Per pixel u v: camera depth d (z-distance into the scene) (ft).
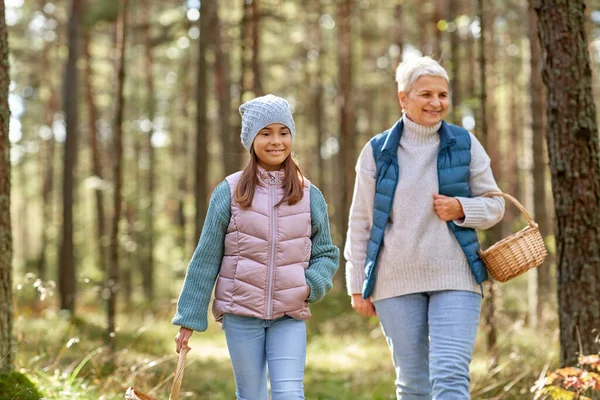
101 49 80.94
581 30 15.06
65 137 54.54
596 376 12.40
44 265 92.22
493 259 12.14
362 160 12.85
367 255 12.64
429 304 12.27
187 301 11.31
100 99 86.33
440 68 12.44
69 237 53.83
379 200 12.53
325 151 107.86
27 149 109.81
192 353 30.40
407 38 72.69
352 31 73.00
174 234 80.64
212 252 11.36
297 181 11.42
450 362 11.65
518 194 74.54
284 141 11.37
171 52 82.74
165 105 100.01
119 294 65.00
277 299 11.14
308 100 95.04
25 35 82.58
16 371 15.05
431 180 12.32
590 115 14.97
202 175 44.04
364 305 12.91
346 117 59.82
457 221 12.14
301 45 80.59
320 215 11.58
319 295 11.42
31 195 122.31
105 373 19.71
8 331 14.98
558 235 15.17
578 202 14.88
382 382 22.90
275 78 85.66
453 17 40.65
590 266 14.80
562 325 15.16
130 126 90.33
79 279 22.15
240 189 11.28
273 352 11.19
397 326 12.35
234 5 50.88
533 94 34.94
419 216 12.22
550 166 15.26
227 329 11.42
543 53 15.26
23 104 99.19
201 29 43.65
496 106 69.92
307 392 21.83
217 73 51.67
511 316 34.68
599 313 14.75
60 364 21.33
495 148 63.57
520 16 55.88
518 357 21.34
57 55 79.51
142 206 82.53
